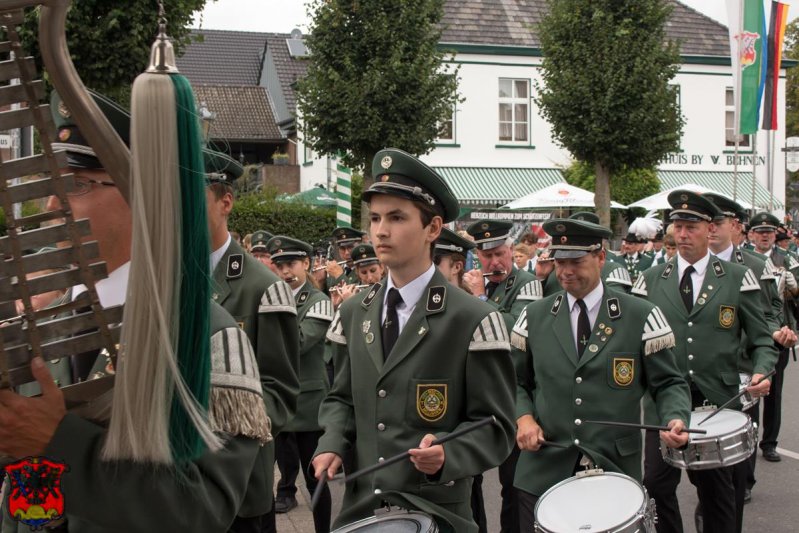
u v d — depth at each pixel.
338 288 8.09
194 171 1.55
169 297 1.50
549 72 20.33
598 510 3.72
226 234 4.11
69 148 1.76
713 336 6.07
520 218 19.70
